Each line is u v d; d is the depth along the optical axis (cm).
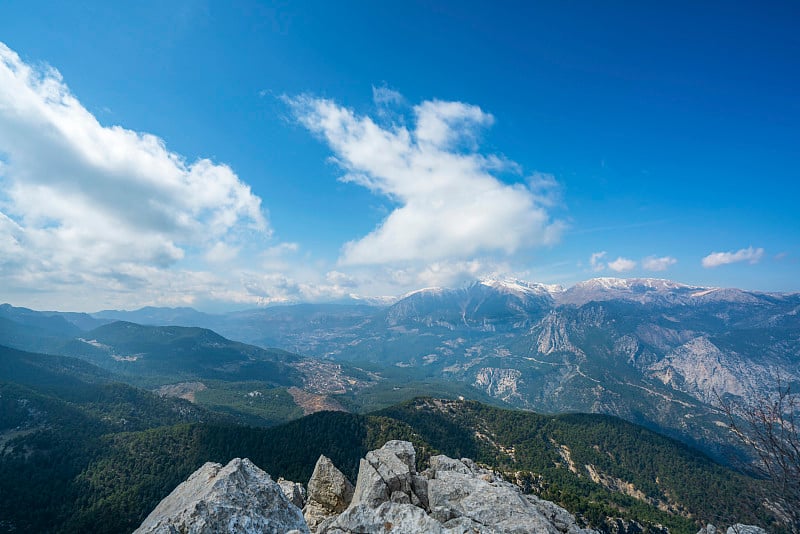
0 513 15388
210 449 19750
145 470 18900
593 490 18012
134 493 17200
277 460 18400
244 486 2380
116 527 15550
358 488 4003
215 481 2389
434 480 3588
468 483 3425
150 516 2719
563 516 4284
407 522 1892
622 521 13450
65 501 16750
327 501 4409
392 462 4122
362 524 1933
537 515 2897
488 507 3011
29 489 16962
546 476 19075
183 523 1997
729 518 2927
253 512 2148
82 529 15200
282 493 2438
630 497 17938
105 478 18225
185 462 19075
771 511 2427
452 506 3103
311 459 18412
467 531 1992
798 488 2245
